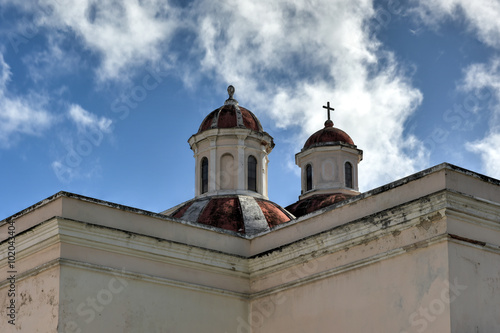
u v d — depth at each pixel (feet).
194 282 61.93
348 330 55.98
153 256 59.93
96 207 58.18
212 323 62.03
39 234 57.31
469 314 49.96
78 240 56.44
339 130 100.83
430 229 51.85
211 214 77.30
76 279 55.52
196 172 85.05
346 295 56.80
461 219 51.65
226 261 63.98
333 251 58.44
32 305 56.49
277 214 79.56
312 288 59.67
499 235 53.47
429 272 51.16
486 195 53.57
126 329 57.06
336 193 95.55
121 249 58.39
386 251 54.29
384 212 54.60
